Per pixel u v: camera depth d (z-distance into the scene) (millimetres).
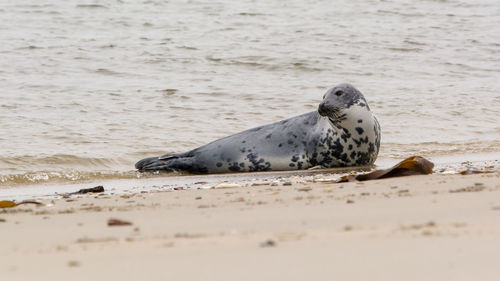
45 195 34438
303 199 22750
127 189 35781
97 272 11641
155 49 98938
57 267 12281
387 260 11633
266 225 16688
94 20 117688
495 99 74375
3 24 111312
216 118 63344
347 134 43031
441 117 65500
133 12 124750
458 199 20062
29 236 17234
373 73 89875
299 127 44875
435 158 46875
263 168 44094
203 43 103562
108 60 91812
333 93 42812
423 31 117500
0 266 12750
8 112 63438
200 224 17641
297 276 10766
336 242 13469
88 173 43531
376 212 18062
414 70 92312
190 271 11422
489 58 101062
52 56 92250
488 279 10133
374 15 129875
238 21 120938
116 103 68812
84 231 17609
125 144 53281
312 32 113500
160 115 63938
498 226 14641
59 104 67625
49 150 50344
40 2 127250
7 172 43781
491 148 52125
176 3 133125
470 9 137500
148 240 15211
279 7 133625
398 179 28531
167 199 26250
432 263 11273
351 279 10445
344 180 30078
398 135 58281
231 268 11508
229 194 26688
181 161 44875
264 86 79625
